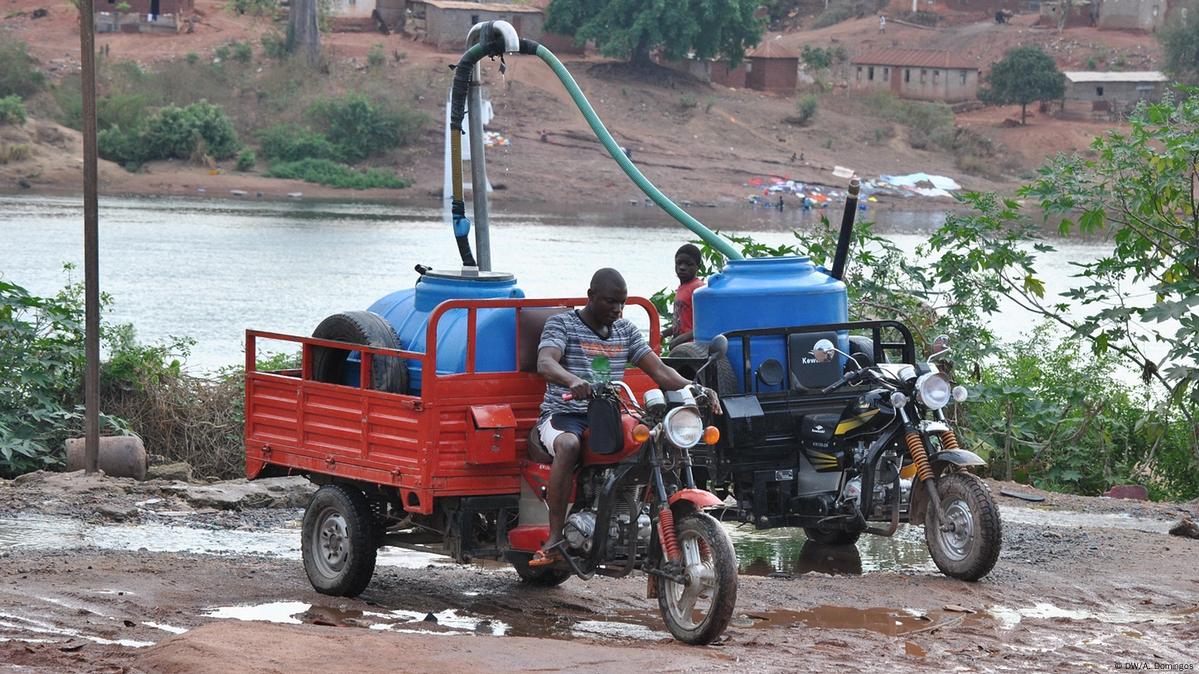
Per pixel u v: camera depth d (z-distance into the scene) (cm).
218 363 2169
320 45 9144
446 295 857
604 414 726
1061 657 698
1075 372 1662
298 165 7925
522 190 7594
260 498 1180
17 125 7519
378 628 752
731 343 973
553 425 756
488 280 855
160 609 771
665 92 9138
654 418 729
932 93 9856
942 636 742
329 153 8131
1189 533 1083
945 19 11462
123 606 774
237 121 8338
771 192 7862
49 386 1451
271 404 888
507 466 794
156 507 1141
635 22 9012
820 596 846
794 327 971
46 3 9731
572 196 7625
